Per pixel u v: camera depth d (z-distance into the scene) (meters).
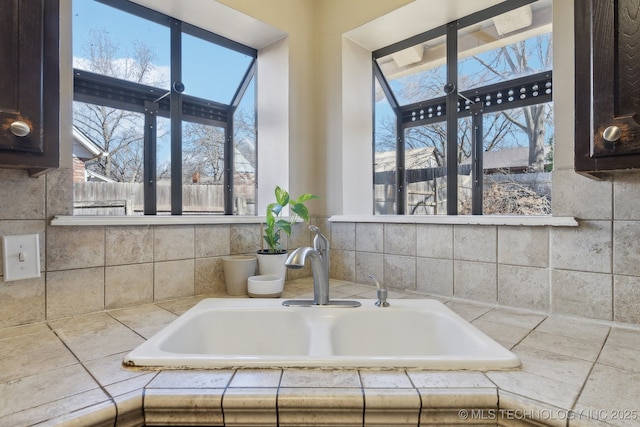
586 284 0.91
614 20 0.68
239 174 1.66
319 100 1.64
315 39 1.65
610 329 0.84
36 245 0.86
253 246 1.36
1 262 0.82
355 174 1.60
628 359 0.64
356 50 1.62
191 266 1.17
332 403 0.50
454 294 1.16
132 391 0.52
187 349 0.83
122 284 1.01
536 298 1.00
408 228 1.29
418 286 1.25
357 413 0.50
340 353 0.89
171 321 0.90
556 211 0.96
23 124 0.66
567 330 0.83
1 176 0.82
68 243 0.92
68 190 0.93
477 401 0.50
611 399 0.49
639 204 0.84
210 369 0.59
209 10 1.33
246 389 0.52
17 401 0.49
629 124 0.66
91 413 0.46
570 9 0.95
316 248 1.00
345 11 1.53
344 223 1.50
